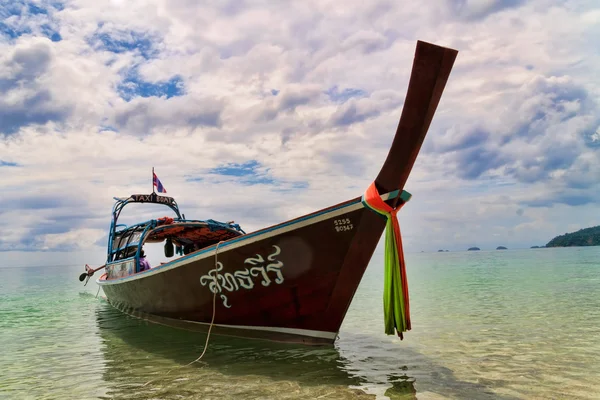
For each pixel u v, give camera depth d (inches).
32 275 1969.7
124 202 553.6
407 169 235.5
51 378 236.8
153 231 458.3
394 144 234.8
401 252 244.8
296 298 285.4
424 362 243.9
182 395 198.1
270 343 302.0
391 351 272.2
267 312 298.7
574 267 1141.1
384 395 190.4
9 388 219.1
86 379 232.7
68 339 352.8
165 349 297.7
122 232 536.1
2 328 415.5
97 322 442.9
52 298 719.1
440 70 211.3
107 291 545.3
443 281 832.9
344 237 260.7
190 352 285.1
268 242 276.8
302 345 293.9
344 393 194.1
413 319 386.6
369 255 263.3
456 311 425.1
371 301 564.1
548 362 235.6
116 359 276.4
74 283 1207.6
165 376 231.8
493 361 241.0
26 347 324.5
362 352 271.4
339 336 326.6
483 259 2434.8
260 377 222.2
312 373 227.1
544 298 498.9
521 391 191.2
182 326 368.2
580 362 233.6
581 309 407.8
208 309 326.0
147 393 203.6
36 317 490.6
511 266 1366.9
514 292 577.0
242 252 287.6
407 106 224.4
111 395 203.6
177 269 329.7
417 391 194.5
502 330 323.6
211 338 327.6
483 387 197.9
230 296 305.9
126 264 460.1
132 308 461.7
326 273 272.1
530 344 277.7
